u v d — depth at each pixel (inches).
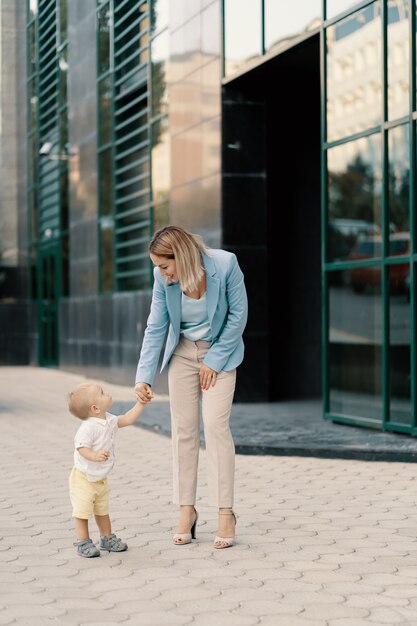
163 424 489.4
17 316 1149.1
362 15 462.0
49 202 1042.1
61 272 989.8
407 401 438.9
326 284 497.7
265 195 618.8
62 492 324.5
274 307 636.7
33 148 1095.0
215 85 619.5
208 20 626.8
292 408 581.9
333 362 497.4
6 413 593.3
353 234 474.6
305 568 218.7
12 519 279.4
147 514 285.6
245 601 192.1
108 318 829.2
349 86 474.3
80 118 905.5
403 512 284.4
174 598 194.5
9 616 182.7
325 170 494.9
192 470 248.2
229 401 244.5
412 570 216.4
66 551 238.1
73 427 519.5
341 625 175.8
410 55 426.0
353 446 398.0
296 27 530.9
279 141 633.0
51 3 1003.3
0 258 1147.9
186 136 664.4
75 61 919.7
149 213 733.3
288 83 614.9
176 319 244.7
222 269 242.5
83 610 186.5
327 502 300.8
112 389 757.9
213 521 275.3
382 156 448.1
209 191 629.0
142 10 756.0
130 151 772.0
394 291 445.1
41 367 1091.3
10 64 1135.6
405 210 436.5
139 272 759.1
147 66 741.3
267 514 282.4
